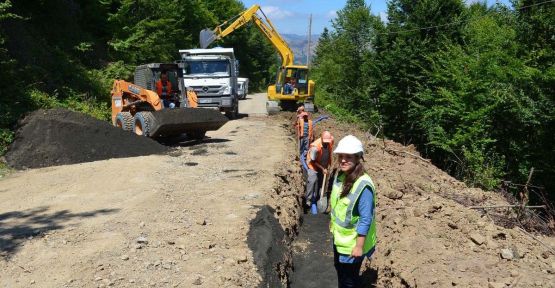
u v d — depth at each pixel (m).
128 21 25.25
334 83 37.91
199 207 6.70
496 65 14.95
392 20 24.67
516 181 13.39
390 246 5.70
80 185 8.19
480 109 14.95
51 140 10.51
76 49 20.94
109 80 20.50
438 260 5.00
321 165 8.54
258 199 7.06
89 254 4.93
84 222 6.05
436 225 5.84
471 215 6.15
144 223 5.96
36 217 6.31
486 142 14.34
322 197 8.52
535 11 14.09
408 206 6.75
